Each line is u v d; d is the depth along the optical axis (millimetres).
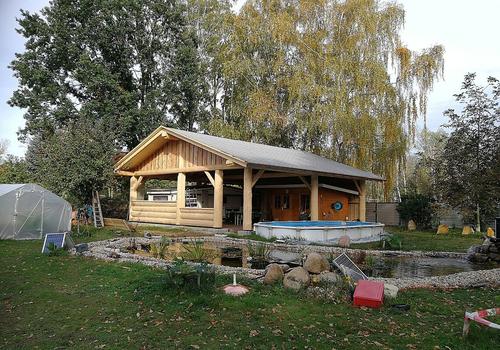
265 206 23969
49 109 26234
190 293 6090
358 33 24859
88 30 26859
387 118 24234
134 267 8531
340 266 7492
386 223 26359
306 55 26094
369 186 31078
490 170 17406
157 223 20922
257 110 26844
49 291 6719
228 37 28734
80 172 18734
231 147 18219
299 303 5820
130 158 21094
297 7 27688
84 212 19938
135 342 4516
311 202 19359
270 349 4324
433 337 4688
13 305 5977
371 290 5969
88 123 20344
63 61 27219
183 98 30078
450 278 8055
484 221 21156
